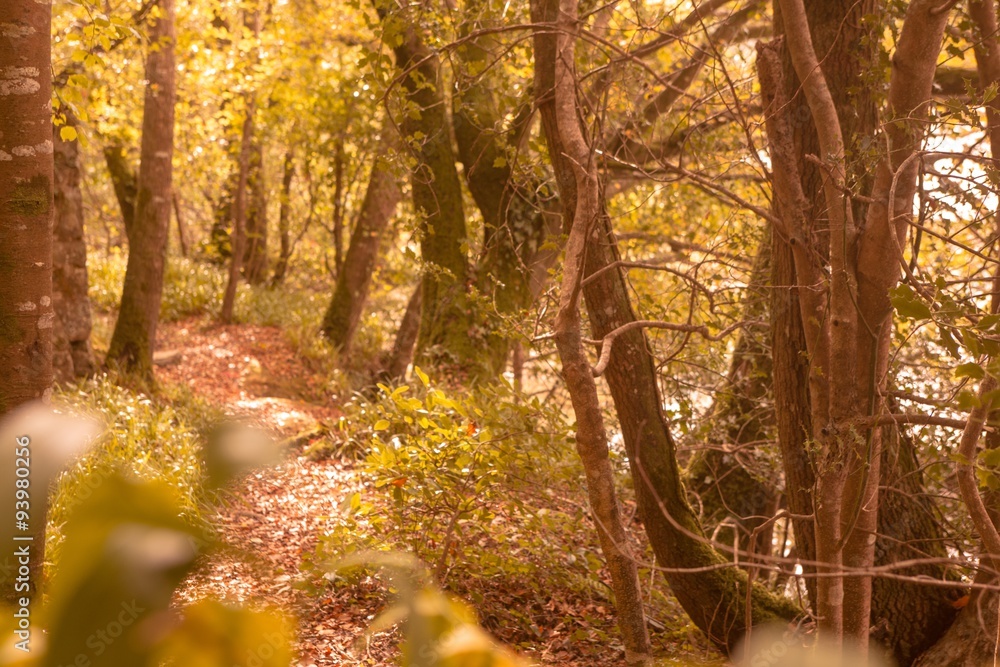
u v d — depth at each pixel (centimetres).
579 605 612
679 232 925
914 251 399
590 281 461
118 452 622
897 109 373
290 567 537
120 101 1349
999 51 455
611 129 686
